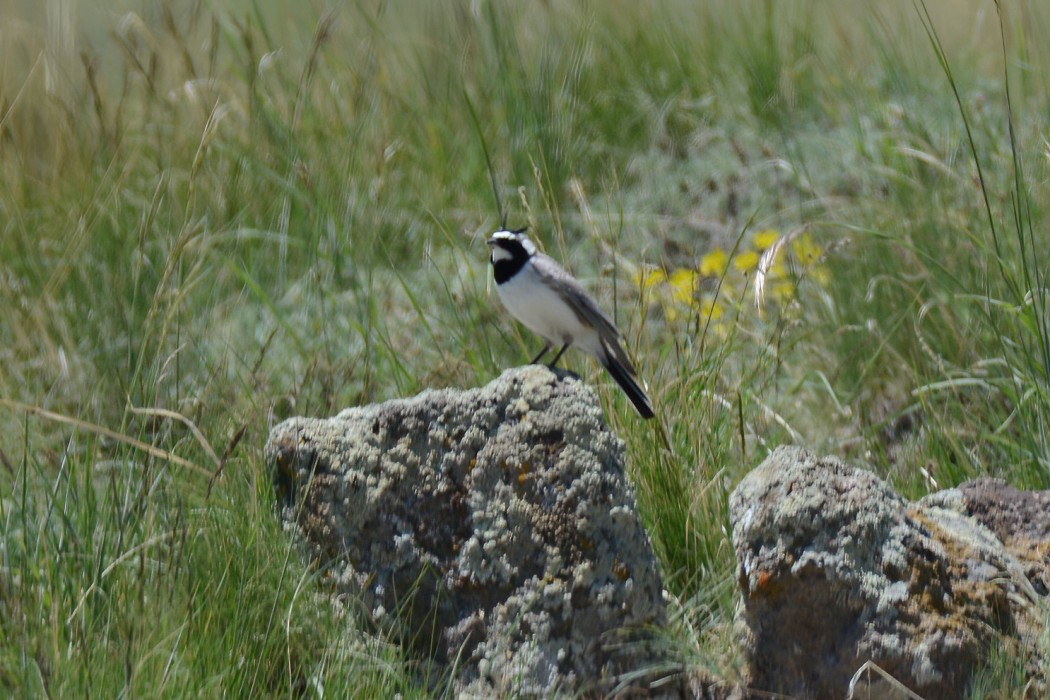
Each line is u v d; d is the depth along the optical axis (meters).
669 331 10.69
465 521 7.87
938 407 10.84
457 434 7.98
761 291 9.82
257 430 9.79
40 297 11.43
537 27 16.38
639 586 7.70
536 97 14.77
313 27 16.58
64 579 7.84
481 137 12.59
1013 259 10.51
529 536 7.77
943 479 9.72
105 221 12.27
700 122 15.40
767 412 10.35
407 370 10.93
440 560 7.88
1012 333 10.66
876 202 13.09
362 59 15.66
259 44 16.42
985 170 12.84
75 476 8.68
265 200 13.45
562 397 7.93
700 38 16.92
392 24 17.14
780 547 7.31
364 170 13.69
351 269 12.72
